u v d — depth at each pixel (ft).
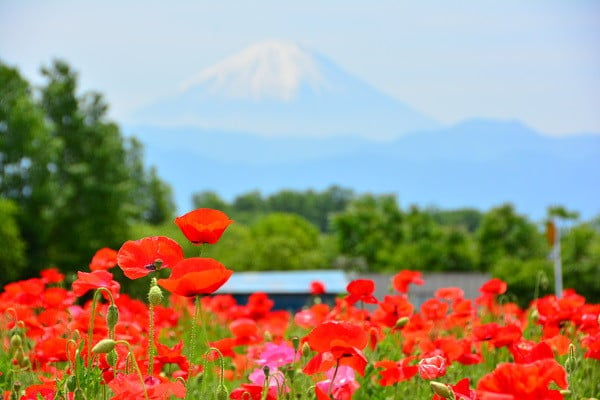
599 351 17.85
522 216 271.49
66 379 12.88
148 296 12.20
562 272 205.05
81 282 13.25
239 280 141.49
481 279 154.20
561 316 20.61
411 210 291.58
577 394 16.81
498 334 17.81
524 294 160.35
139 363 14.12
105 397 12.79
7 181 186.70
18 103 190.49
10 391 15.37
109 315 12.53
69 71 214.69
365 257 288.71
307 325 23.06
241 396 14.15
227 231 397.80
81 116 211.00
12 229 174.91
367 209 296.51
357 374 19.77
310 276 144.66
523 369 10.16
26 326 19.76
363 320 20.44
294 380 15.67
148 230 200.75
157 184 327.47
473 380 20.59
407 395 19.98
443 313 23.94
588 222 222.07
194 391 16.25
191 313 30.55
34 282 22.09
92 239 195.52
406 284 25.79
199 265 12.20
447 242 277.85
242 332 20.95
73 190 198.59
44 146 189.67
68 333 18.20
